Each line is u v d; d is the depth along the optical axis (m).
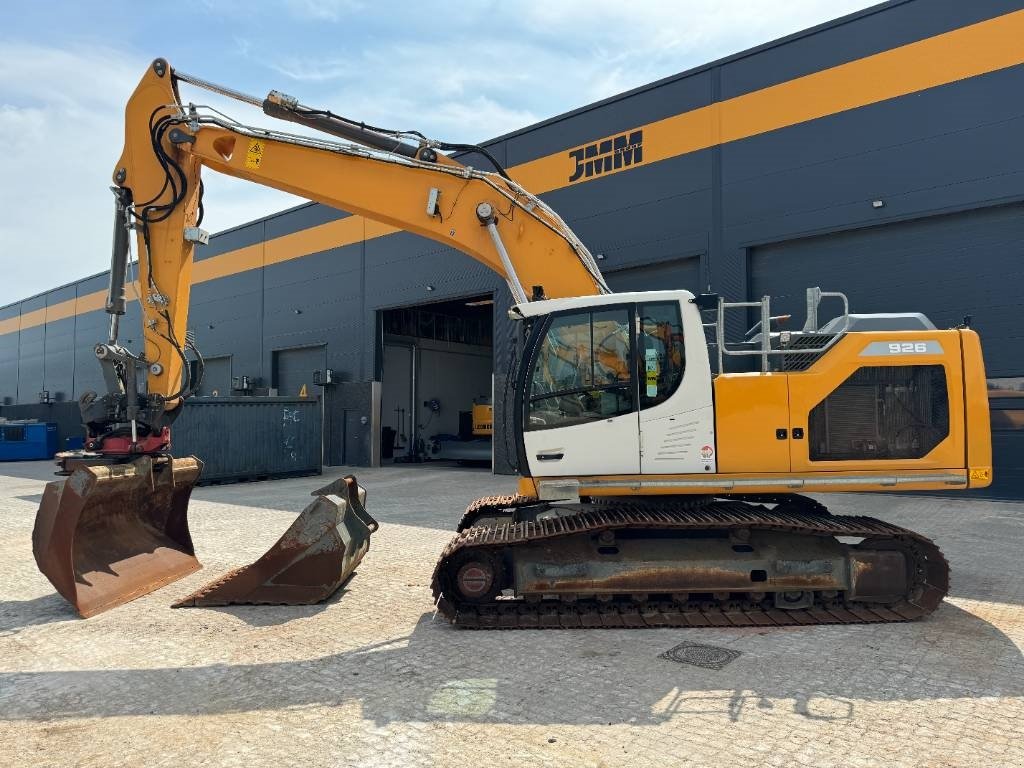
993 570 6.76
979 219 11.56
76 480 5.64
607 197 15.95
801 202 13.20
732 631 5.04
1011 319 11.27
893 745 3.28
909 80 12.05
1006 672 4.20
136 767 3.16
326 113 6.39
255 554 7.89
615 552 5.41
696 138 14.60
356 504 7.05
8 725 3.62
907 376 5.50
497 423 18.41
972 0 11.46
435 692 3.98
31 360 39.16
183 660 4.56
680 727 3.49
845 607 5.39
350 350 22.59
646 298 5.49
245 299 26.47
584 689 3.99
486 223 6.23
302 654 4.65
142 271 6.48
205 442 16.48
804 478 5.37
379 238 21.72
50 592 6.33
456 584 5.35
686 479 5.38
